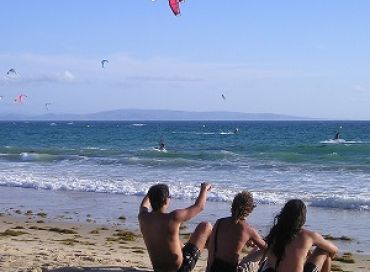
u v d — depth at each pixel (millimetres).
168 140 72938
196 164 34875
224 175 29281
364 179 27281
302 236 6484
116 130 118188
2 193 24188
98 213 18906
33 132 106688
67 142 70062
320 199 20484
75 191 24344
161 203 7359
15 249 11336
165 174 30000
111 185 25250
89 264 9562
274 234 6527
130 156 42250
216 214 18328
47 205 20812
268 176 28750
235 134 90812
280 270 6469
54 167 34594
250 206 7195
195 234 7641
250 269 7152
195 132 103312
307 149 46500
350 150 44719
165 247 7262
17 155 42094
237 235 7109
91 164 36062
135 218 17891
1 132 107250
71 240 14016
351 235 15500
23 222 17188
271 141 69125
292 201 6551
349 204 19953
